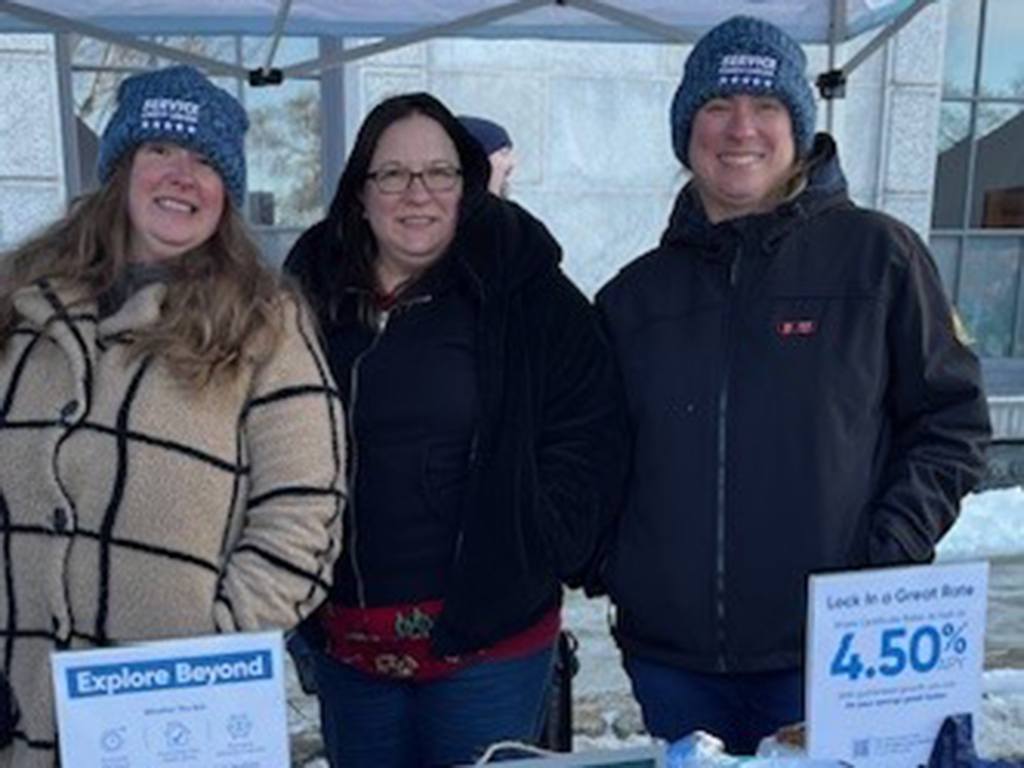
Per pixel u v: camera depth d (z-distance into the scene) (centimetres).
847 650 130
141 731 114
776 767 129
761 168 176
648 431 182
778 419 172
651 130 508
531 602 184
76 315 143
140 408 139
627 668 195
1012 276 589
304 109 482
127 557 138
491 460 178
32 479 141
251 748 116
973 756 132
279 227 489
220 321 143
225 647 115
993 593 443
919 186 538
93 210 150
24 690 142
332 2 322
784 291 175
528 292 186
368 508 182
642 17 314
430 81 482
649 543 182
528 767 116
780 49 174
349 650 190
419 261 184
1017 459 557
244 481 146
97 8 320
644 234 516
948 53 559
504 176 322
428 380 180
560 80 494
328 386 151
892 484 175
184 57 319
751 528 173
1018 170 580
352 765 197
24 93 439
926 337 171
